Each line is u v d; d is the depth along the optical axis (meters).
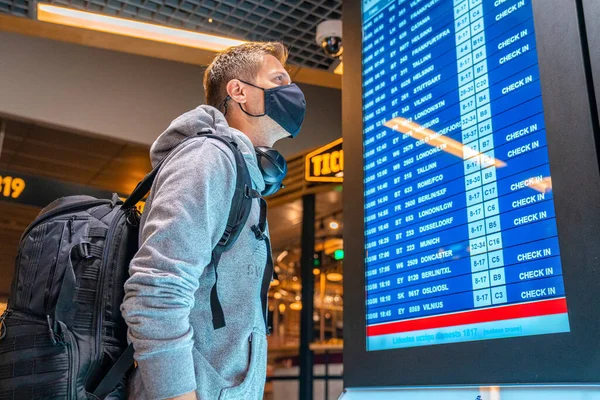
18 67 4.73
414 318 1.85
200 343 1.14
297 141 5.48
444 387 1.68
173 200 1.10
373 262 2.07
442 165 1.87
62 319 1.06
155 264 1.04
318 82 4.39
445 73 1.93
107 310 1.11
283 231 6.79
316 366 6.12
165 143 1.32
